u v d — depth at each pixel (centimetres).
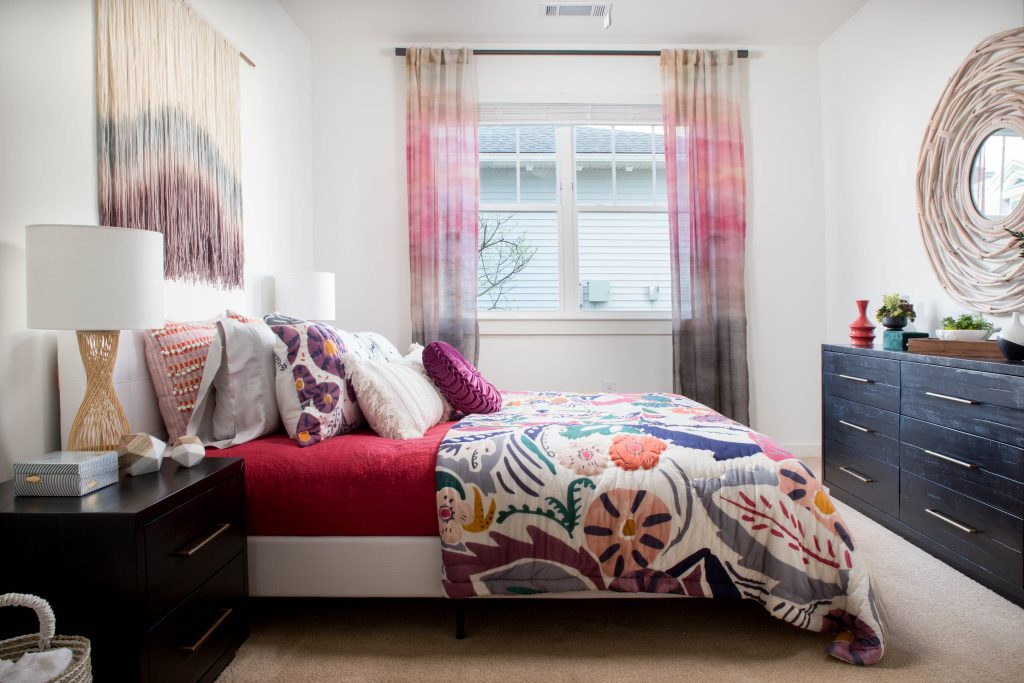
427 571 154
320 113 348
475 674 138
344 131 349
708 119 344
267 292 283
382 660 144
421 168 337
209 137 218
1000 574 175
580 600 176
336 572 155
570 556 146
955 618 162
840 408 268
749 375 361
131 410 167
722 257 342
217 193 224
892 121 296
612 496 147
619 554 145
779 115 359
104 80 162
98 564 106
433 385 215
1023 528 167
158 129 186
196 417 170
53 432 146
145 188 179
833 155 348
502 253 367
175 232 195
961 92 244
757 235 359
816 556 141
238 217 242
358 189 350
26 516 106
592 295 368
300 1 300
